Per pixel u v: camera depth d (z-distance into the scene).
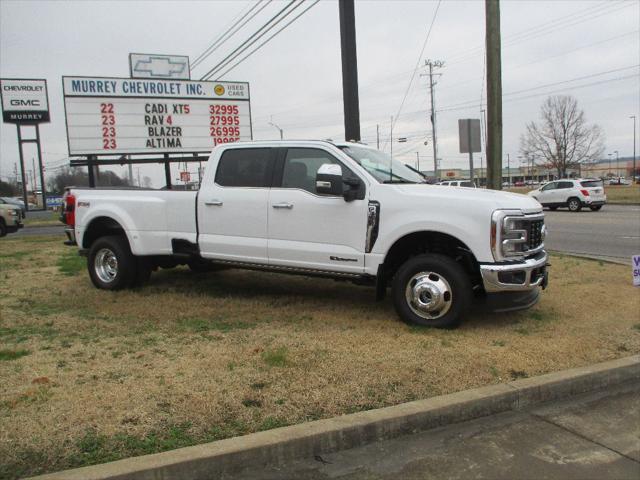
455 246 5.73
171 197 7.08
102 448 3.18
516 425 3.70
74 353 4.82
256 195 6.43
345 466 3.18
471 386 4.07
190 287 7.83
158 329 5.63
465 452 3.34
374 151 6.70
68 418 3.51
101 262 7.81
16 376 4.25
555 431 3.62
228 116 21.47
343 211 5.88
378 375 4.25
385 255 5.70
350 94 11.55
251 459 3.14
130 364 4.52
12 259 11.34
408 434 3.55
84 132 19.34
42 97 40.03
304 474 3.09
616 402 4.09
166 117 20.45
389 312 6.29
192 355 4.75
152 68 24.75
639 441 3.48
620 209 28.31
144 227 7.26
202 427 3.43
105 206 7.57
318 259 6.07
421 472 3.12
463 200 5.37
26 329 5.64
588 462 3.22
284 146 6.39
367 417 3.50
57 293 7.48
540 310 6.33
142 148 20.20
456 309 5.43
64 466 3.00
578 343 5.06
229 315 6.21
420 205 5.51
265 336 5.32
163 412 3.61
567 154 63.94
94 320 6.01
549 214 25.67
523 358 4.65
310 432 3.30
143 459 3.01
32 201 62.69
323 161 6.14
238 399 3.81
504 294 5.41
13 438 3.26
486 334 5.36
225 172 6.76
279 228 6.28
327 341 5.13
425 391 3.97
